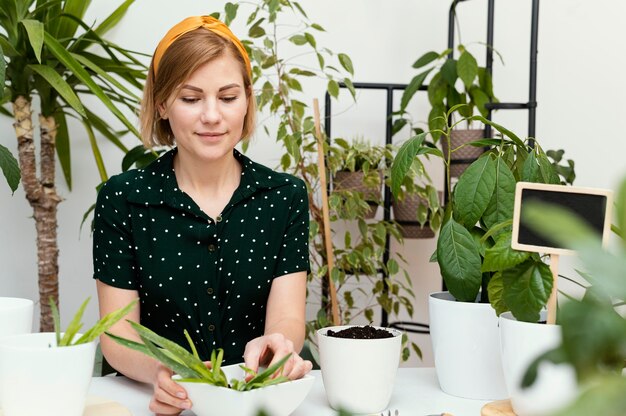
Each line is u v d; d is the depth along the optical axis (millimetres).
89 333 922
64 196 2680
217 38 1411
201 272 1541
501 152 1325
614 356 179
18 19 2139
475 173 1258
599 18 2971
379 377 1109
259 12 2771
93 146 2418
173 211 1535
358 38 2877
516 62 2977
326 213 2328
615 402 164
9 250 2621
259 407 236
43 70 2039
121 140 2717
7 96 2299
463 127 2725
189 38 1397
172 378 1036
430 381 1324
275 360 1104
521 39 2971
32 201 2348
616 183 190
